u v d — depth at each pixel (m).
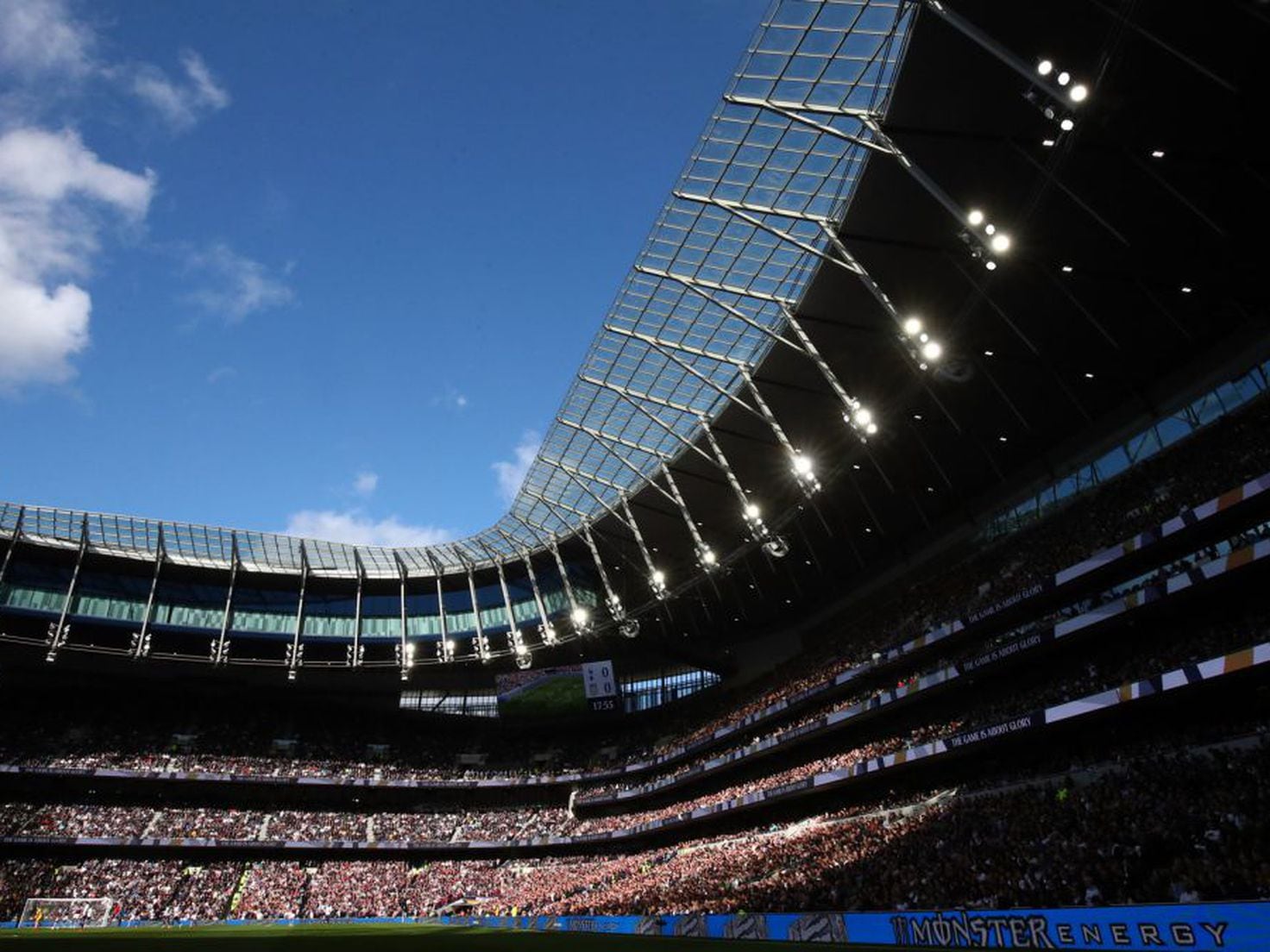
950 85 25.80
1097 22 22.25
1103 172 26.33
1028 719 30.97
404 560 67.31
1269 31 20.23
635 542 59.34
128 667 61.06
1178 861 19.59
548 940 30.92
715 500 52.97
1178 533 29.30
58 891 51.25
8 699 60.22
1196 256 29.09
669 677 68.44
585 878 52.78
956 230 31.03
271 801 62.19
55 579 59.28
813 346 37.88
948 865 26.52
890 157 28.84
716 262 37.72
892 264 33.44
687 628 64.62
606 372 46.97
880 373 39.69
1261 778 21.72
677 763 59.81
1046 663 34.88
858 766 39.50
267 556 64.19
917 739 38.44
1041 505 43.19
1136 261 29.95
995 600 37.75
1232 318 32.78
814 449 46.09
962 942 21.33
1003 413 40.66
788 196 33.41
